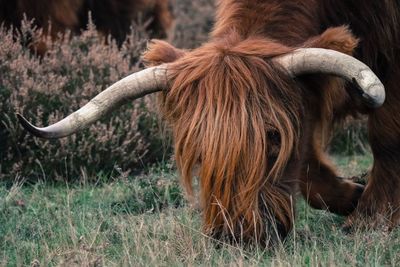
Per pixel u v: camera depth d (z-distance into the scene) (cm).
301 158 1956
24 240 2180
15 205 2425
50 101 2788
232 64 1861
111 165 2777
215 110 1812
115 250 2042
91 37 3089
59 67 2908
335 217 2452
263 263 1819
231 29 2055
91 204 2462
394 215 2298
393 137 2311
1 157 2744
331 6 2191
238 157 1786
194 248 1980
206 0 4644
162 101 1956
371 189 2338
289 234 1930
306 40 2053
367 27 2220
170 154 2873
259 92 1838
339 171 2792
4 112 2767
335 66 1841
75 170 2745
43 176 2677
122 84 1930
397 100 2289
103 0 3484
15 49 2866
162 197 2494
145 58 2034
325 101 2014
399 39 2266
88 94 2805
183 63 1917
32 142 2733
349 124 3206
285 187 1881
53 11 3170
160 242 2030
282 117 1836
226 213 1811
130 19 3591
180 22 4441
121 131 2812
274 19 2070
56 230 2211
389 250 1981
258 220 1819
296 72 1886
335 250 1967
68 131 1905
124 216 2350
